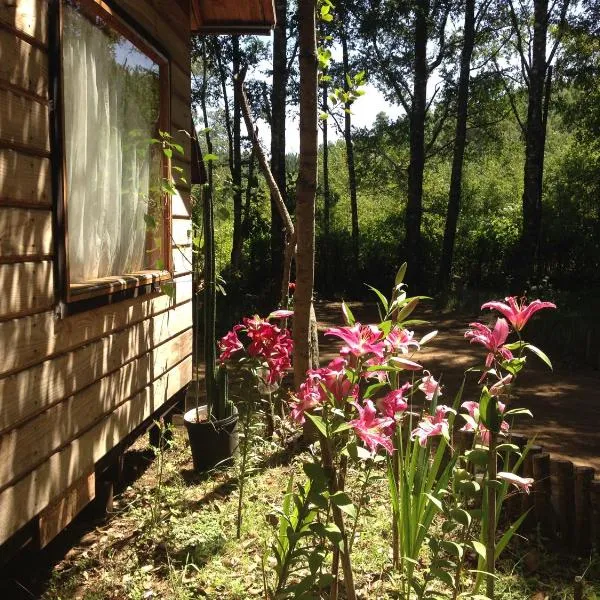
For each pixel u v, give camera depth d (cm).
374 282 1875
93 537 365
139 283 398
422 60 1720
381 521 363
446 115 2050
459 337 1075
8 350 256
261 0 548
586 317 999
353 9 1797
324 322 1330
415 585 232
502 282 1855
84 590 312
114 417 372
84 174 347
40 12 285
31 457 275
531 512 369
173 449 503
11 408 258
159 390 459
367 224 2375
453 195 1784
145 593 304
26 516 270
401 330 226
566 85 1838
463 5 1794
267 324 402
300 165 480
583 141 1956
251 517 378
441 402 671
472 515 230
